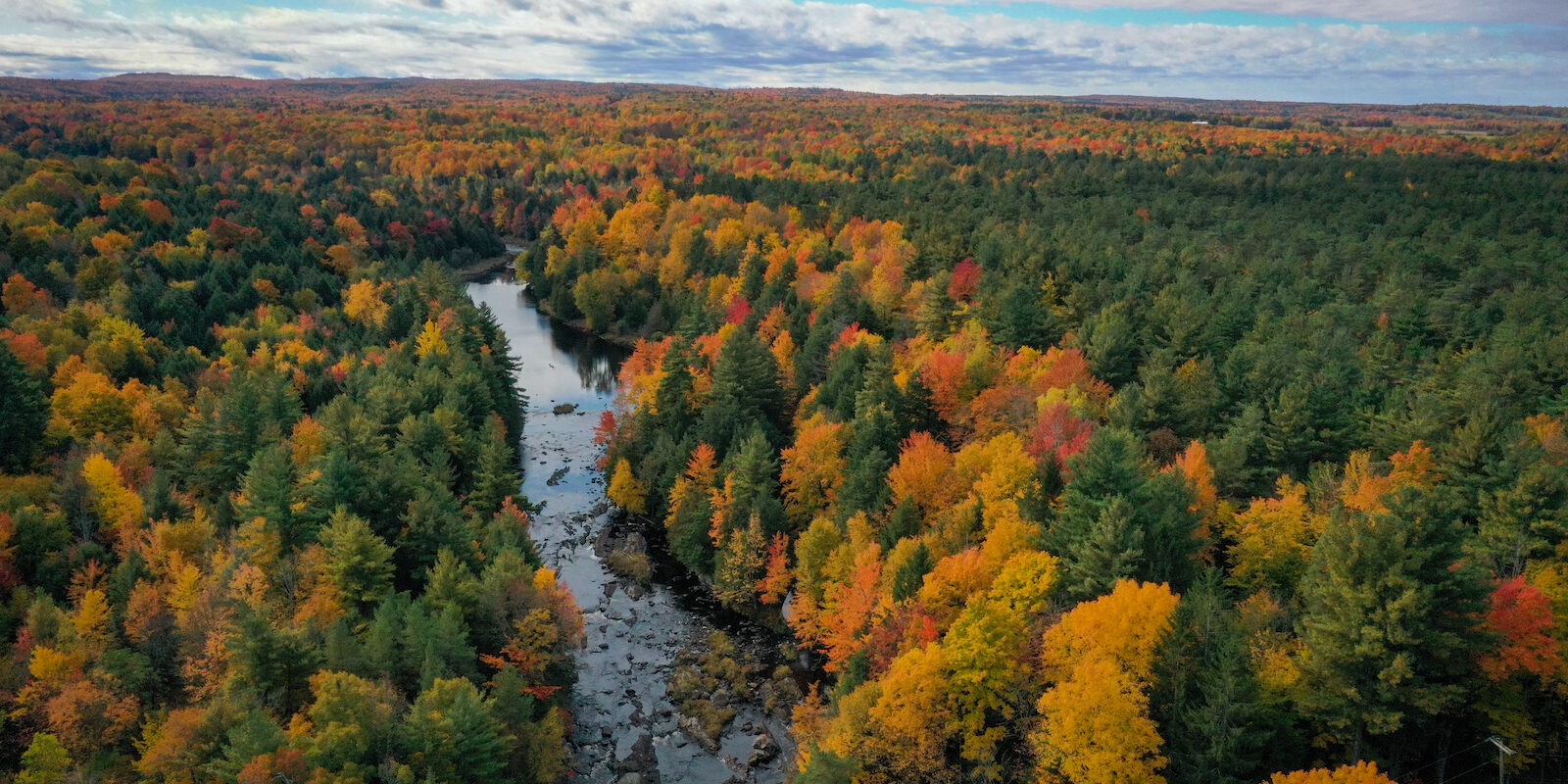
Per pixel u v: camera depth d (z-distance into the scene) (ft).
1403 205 631.15
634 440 356.79
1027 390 276.62
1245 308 369.71
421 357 425.69
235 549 228.63
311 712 167.94
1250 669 149.18
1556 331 347.15
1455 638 135.64
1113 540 169.99
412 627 195.31
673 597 278.67
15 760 175.63
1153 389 255.29
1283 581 186.29
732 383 344.69
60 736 170.19
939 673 172.55
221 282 521.65
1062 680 162.20
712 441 313.94
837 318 418.31
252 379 343.87
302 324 483.10
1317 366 297.53
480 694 190.39
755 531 264.11
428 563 242.78
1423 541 142.31
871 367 322.96
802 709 214.07
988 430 273.33
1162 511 181.98
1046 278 399.44
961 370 293.23
